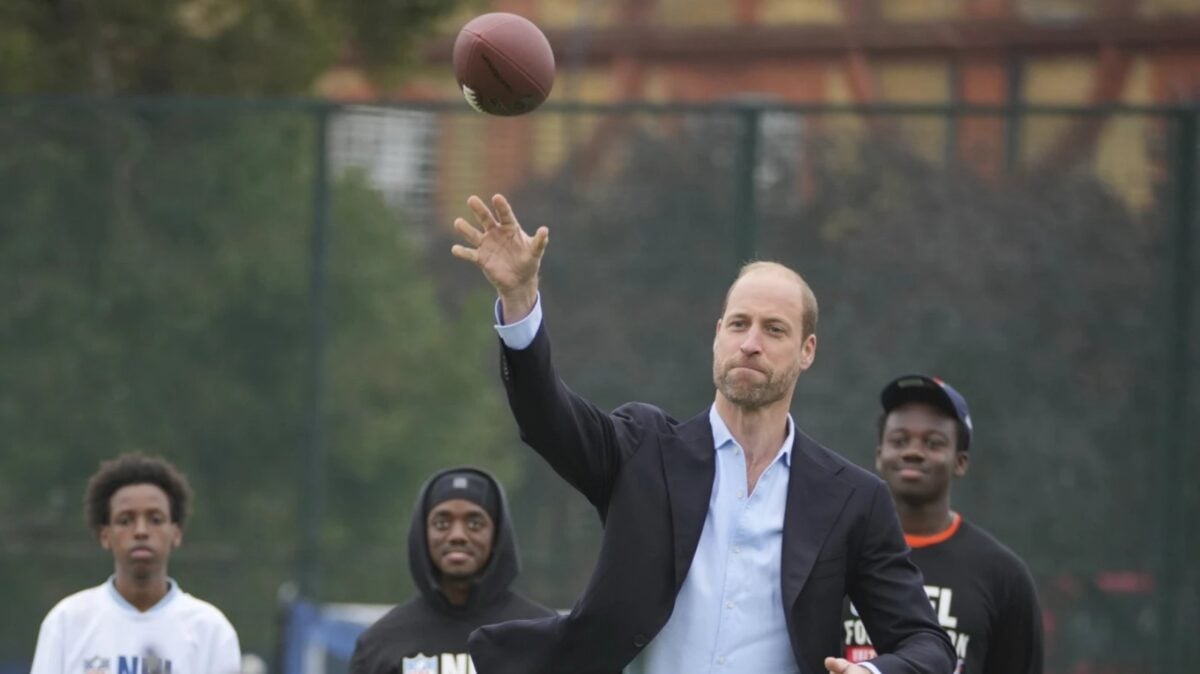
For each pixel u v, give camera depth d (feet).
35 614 148.77
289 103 152.05
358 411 151.53
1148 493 146.41
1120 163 148.15
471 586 81.46
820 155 149.59
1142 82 256.93
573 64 271.08
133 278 151.94
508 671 54.60
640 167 150.71
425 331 152.46
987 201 148.46
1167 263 147.23
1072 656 146.00
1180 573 145.69
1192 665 144.97
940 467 79.05
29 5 176.35
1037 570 146.72
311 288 151.64
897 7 264.52
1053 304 147.84
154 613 82.12
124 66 180.75
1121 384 147.13
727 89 268.62
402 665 80.12
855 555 54.90
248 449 151.02
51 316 151.53
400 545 151.74
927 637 53.93
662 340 149.18
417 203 152.66
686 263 149.59
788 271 56.03
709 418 56.13
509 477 150.82
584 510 149.07
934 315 148.05
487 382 152.87
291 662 132.87
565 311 150.00
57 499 150.41
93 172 152.25
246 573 149.38
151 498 82.69
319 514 150.51
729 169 149.79
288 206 152.05
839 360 148.25
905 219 148.87
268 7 183.11
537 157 152.15
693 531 54.13
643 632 53.67
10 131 152.25
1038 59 260.01
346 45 195.00
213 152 152.15
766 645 53.78
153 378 151.43
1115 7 257.96
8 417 150.82
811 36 265.75
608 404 149.28
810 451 55.77
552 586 148.25
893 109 149.07
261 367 151.43
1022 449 147.13
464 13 208.03
